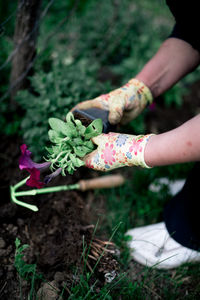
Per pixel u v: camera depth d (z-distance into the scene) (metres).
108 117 1.33
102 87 2.04
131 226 1.80
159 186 1.99
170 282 1.56
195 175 1.43
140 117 2.30
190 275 1.58
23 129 1.82
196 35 1.34
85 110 1.36
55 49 2.80
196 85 3.12
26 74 1.86
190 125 0.94
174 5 1.29
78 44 3.14
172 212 1.61
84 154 1.13
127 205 1.91
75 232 1.54
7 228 1.51
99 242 1.55
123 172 2.13
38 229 1.56
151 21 3.62
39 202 1.58
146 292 1.50
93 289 1.37
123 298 1.41
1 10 2.65
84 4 3.29
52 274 1.42
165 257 1.55
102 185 1.87
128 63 2.88
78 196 1.77
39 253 1.49
